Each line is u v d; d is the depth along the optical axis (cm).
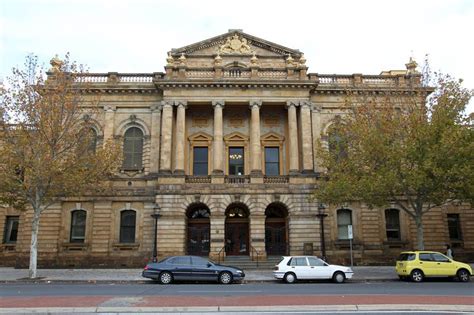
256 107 4119
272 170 4284
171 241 3791
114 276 2980
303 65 4259
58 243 3969
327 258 3925
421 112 3038
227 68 4262
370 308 1426
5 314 1358
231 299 1661
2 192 2986
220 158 4016
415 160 2859
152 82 4259
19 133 2902
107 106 4253
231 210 4166
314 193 3419
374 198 3033
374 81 4356
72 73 3203
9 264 4259
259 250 3778
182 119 4081
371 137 2973
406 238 4078
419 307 1427
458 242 4141
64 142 3038
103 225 3988
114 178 4091
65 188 3014
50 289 2169
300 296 1758
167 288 2222
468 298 1673
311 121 4209
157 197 3862
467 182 2722
